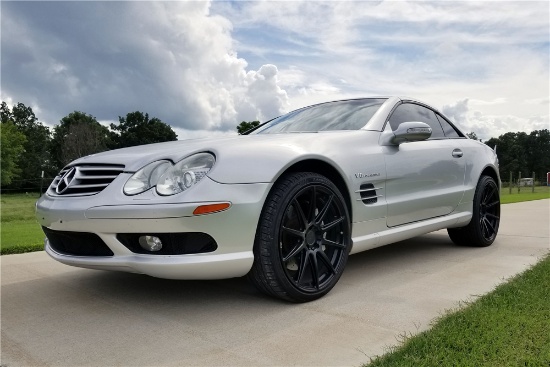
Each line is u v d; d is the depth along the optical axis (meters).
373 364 1.59
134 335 1.96
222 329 2.01
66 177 2.45
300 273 2.31
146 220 2.01
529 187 28.38
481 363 1.53
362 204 2.67
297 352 1.75
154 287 2.69
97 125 53.66
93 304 2.39
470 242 3.87
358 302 2.34
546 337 1.72
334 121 3.16
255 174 2.16
